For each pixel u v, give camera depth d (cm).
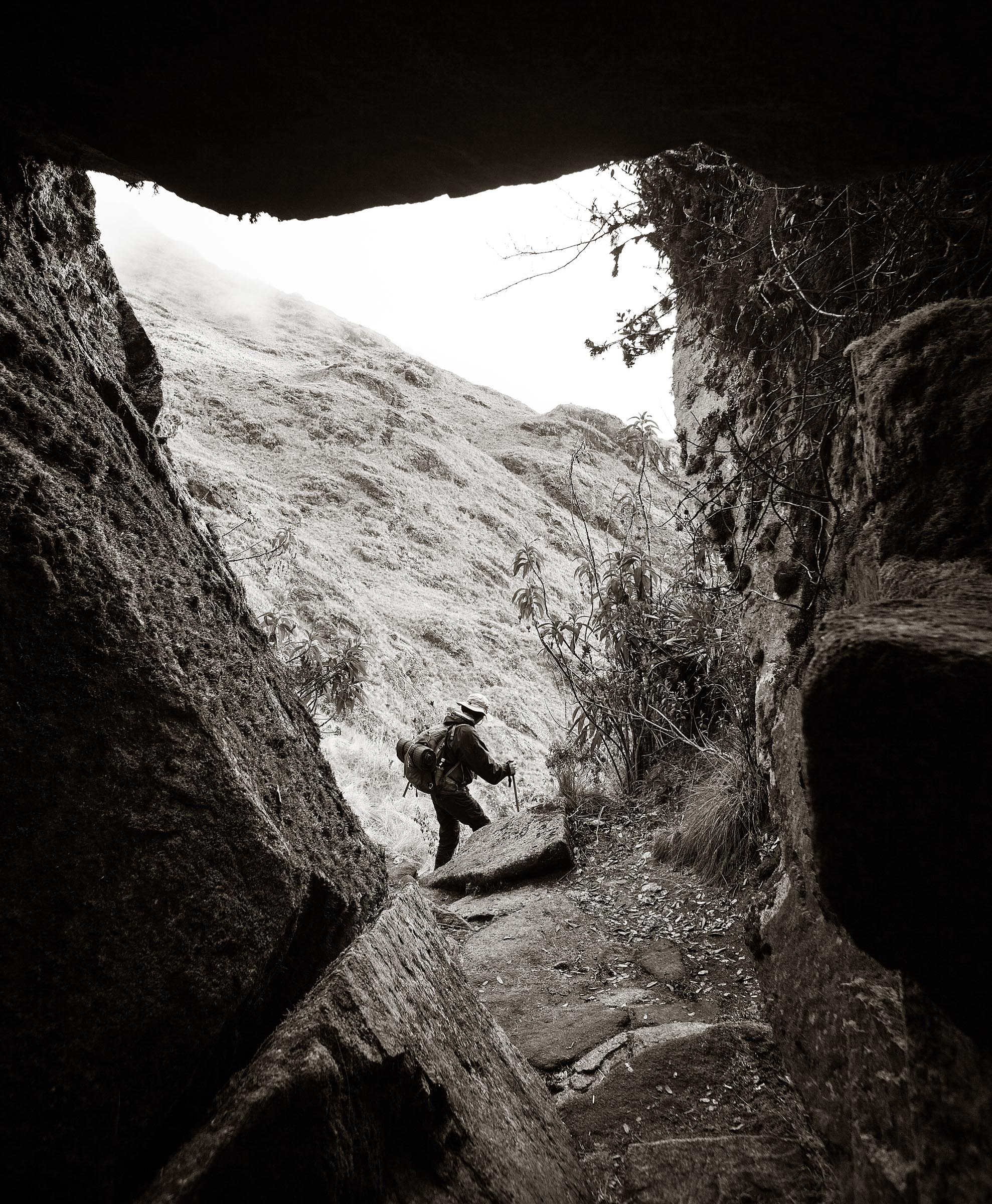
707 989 305
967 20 105
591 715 575
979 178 238
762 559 376
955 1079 115
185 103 144
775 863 338
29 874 119
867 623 108
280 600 2041
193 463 3178
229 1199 109
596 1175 201
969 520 144
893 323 179
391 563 3353
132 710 141
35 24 129
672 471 552
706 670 515
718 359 444
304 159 156
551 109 133
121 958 126
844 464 280
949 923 103
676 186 370
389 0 114
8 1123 109
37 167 177
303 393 4706
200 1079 141
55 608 132
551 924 387
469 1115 163
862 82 121
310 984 180
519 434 6366
